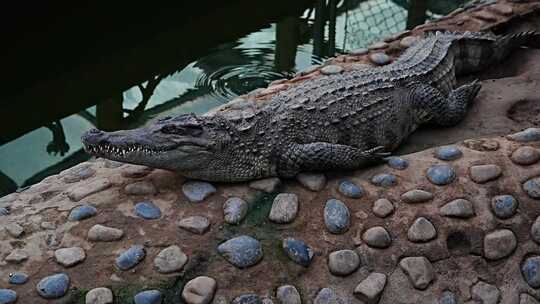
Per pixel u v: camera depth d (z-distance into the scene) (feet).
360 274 11.84
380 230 12.23
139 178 13.33
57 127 21.84
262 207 12.69
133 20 27.27
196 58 24.91
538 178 13.21
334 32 25.76
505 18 20.81
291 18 27.53
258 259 11.69
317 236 12.21
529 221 12.73
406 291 11.75
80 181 13.67
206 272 11.47
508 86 17.72
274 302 11.29
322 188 13.11
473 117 16.43
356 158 13.41
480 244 12.42
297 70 23.49
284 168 13.30
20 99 22.84
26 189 13.85
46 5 25.53
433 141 15.60
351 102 14.29
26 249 11.66
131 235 11.93
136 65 24.67
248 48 25.55
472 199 12.89
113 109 22.13
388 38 19.86
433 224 12.48
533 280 12.20
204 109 21.20
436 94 15.64
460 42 18.48
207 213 12.43
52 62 24.64
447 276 12.07
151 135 12.56
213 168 12.94
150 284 11.19
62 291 10.94
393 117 14.83
